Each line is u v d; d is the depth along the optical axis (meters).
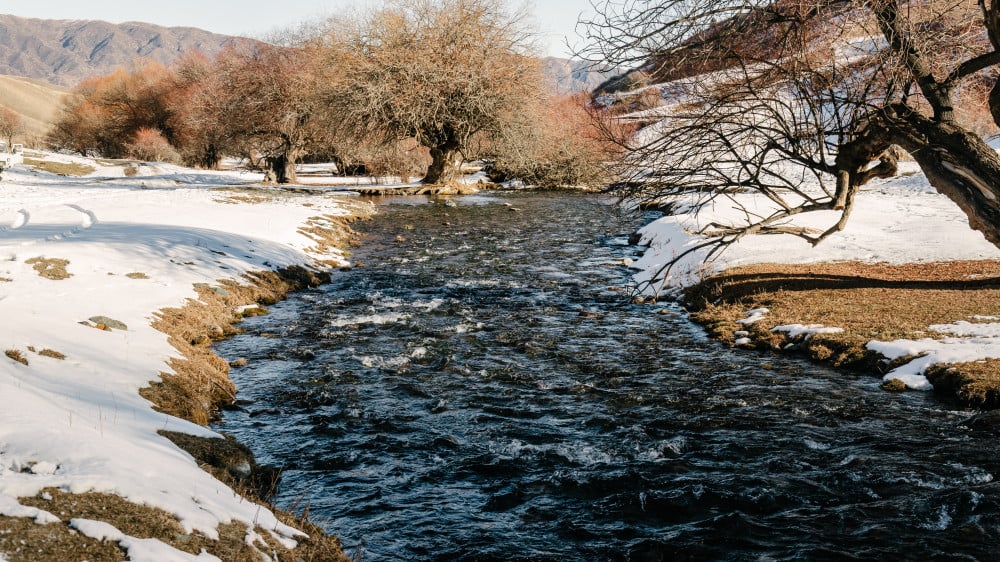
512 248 25.38
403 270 21.23
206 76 75.69
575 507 7.18
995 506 6.86
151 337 11.30
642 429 9.23
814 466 8.03
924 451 8.34
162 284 14.84
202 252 18.36
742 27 10.65
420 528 6.73
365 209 35.50
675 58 11.05
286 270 19.31
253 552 5.18
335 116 45.38
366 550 6.29
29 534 4.42
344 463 8.16
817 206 12.34
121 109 92.06
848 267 18.00
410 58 45.03
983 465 7.88
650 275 20.16
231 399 10.13
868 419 9.49
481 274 20.64
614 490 7.53
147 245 18.09
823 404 10.12
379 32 45.84
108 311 12.05
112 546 4.59
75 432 6.15
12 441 5.68
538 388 10.96
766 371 11.76
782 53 11.02
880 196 32.22
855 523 6.70
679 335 14.18
